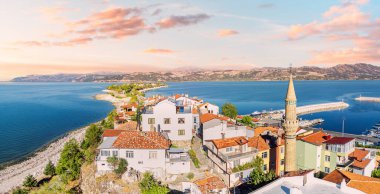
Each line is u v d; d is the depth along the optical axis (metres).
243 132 80.94
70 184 74.88
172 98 124.38
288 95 65.31
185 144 84.38
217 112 121.38
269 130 86.69
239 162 67.44
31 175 82.00
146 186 60.09
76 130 157.75
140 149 66.69
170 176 66.62
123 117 129.00
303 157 75.00
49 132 156.75
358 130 166.12
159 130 85.00
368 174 69.56
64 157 77.50
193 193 59.84
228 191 59.69
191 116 85.62
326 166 72.50
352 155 72.44
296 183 41.50
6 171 95.94
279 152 75.56
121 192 61.59
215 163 69.75
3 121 190.50
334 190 40.03
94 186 64.81
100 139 86.94
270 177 58.88
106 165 66.56
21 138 143.62
